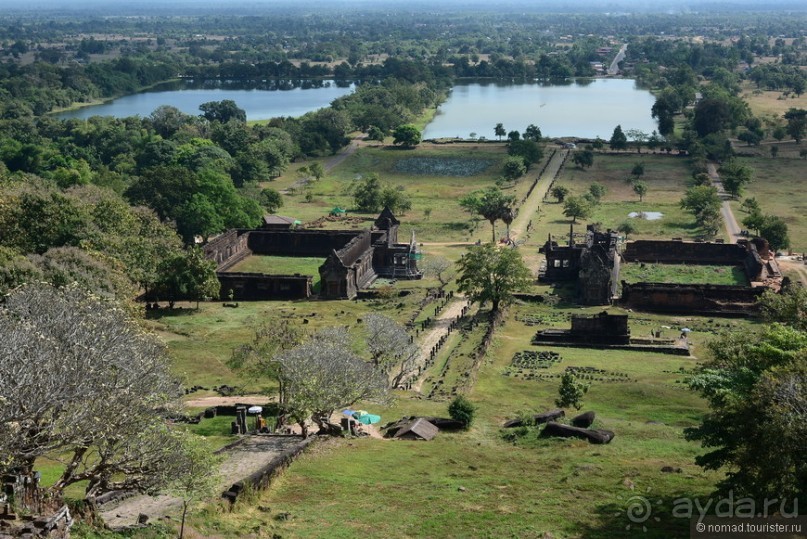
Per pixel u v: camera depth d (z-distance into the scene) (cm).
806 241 18888
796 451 5344
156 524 5434
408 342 10638
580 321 12469
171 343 11762
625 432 8444
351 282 15362
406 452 7719
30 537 4538
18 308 6862
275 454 7388
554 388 10325
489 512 6247
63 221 13338
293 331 9819
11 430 4997
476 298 13800
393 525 6000
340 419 8875
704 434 6228
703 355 11825
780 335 6706
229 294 15062
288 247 18538
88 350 5625
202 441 5931
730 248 17512
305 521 6028
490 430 8625
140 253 14025
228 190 19012
